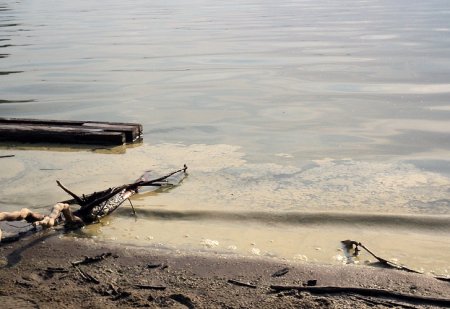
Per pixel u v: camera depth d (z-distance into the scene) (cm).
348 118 1066
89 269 485
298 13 3831
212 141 930
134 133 938
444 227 570
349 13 3678
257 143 914
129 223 592
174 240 548
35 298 432
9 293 441
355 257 506
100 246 532
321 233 562
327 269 477
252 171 768
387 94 1260
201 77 1552
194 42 2366
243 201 654
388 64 1662
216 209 623
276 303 421
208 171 769
